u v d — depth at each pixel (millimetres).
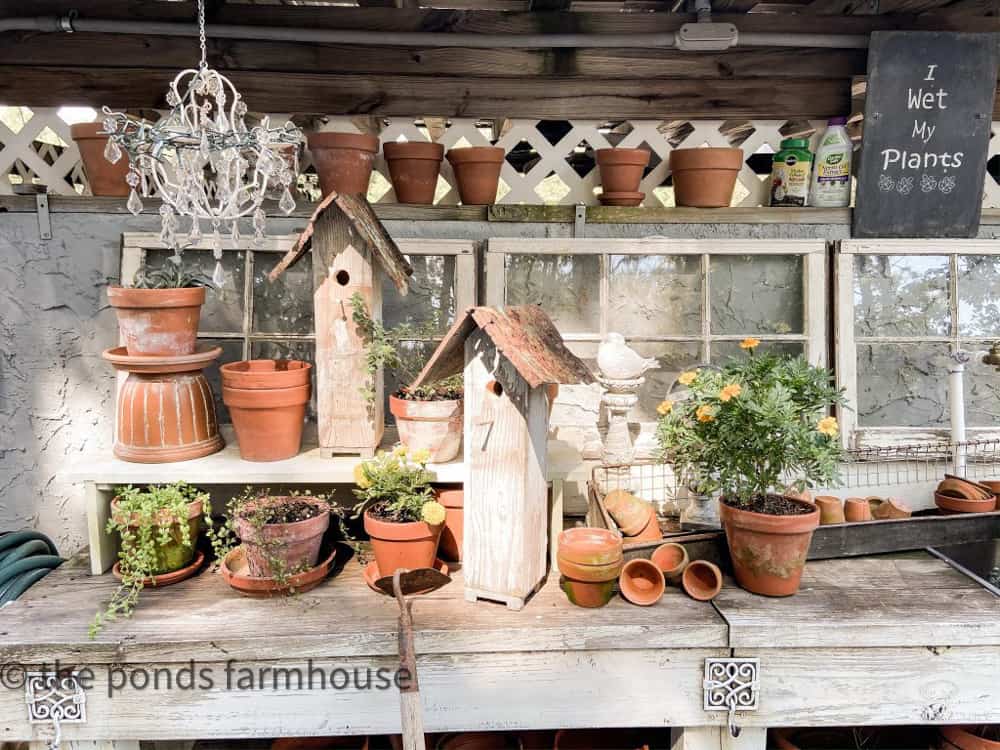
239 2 2398
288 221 2244
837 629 1625
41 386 2258
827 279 2318
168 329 1853
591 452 2301
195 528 1885
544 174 2389
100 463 1881
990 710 1669
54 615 1690
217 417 2184
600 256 2293
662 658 1654
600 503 1942
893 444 2295
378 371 1974
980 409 2359
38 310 2232
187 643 1587
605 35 2221
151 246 2186
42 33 2162
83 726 1619
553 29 2221
